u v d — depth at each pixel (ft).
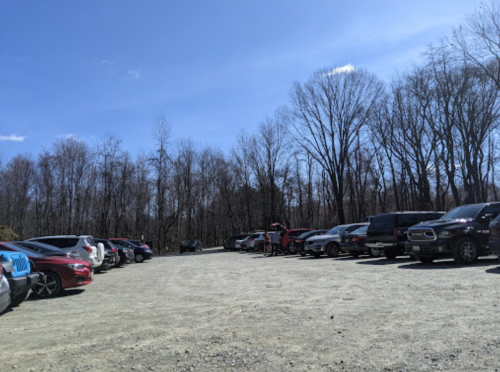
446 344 14.64
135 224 177.88
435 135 116.78
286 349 15.25
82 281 34.86
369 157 165.07
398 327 17.38
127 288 38.04
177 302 27.63
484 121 95.86
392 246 50.08
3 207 160.04
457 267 36.63
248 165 184.14
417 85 107.76
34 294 33.55
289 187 187.42
